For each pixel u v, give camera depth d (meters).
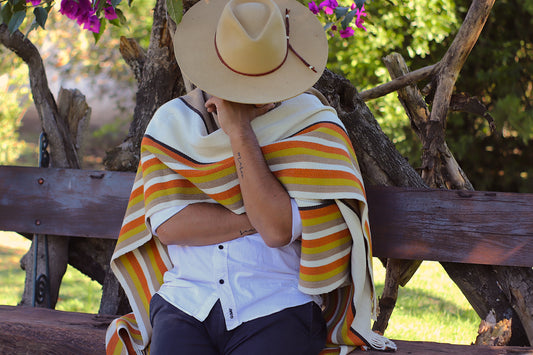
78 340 2.42
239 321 2.00
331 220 2.09
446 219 2.68
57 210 3.07
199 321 2.02
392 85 3.13
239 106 2.08
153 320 2.11
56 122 3.38
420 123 3.23
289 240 2.04
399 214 2.71
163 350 1.95
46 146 3.34
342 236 2.12
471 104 3.11
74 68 11.38
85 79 12.63
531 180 8.88
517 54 8.64
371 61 7.59
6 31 3.18
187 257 2.13
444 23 7.10
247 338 1.98
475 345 2.39
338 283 2.12
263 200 2.00
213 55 2.05
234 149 2.04
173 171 2.18
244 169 2.02
